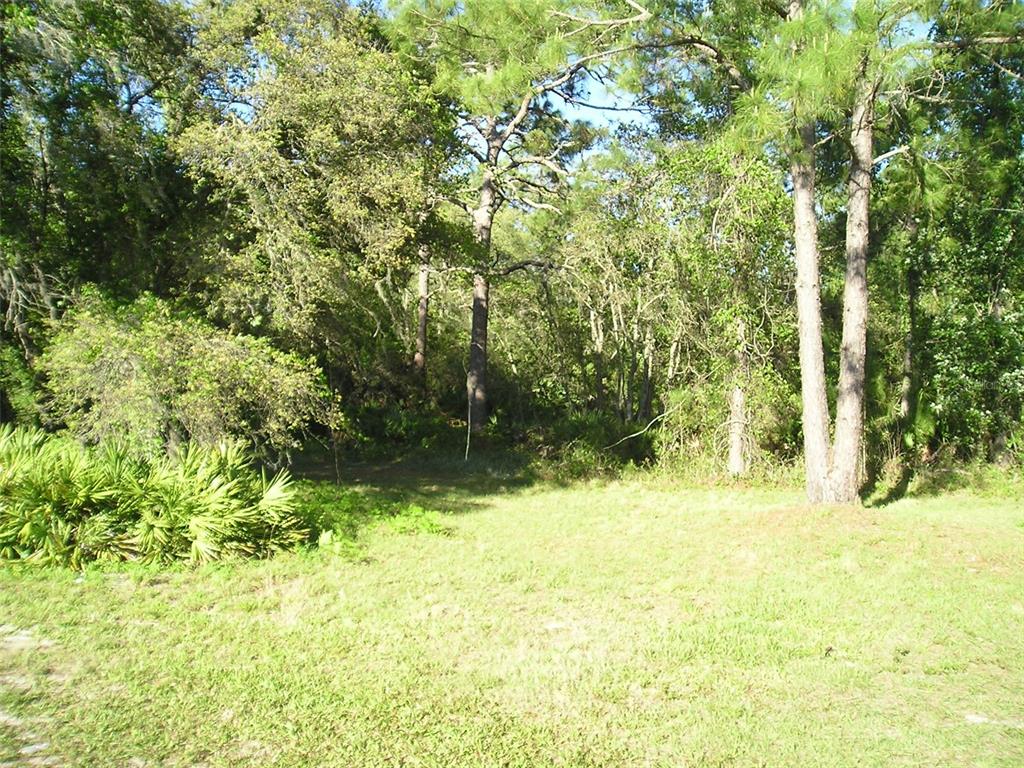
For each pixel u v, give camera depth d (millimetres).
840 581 8258
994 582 8242
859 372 12500
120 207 13281
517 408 26156
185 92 13539
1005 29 12266
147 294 11656
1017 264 16297
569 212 20312
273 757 4328
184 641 6082
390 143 14273
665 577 8516
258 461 15836
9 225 12242
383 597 7500
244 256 12602
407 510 12461
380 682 5375
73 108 12719
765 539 10273
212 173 13023
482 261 18578
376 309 16219
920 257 17234
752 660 5922
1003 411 16969
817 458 12297
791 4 11680
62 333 10766
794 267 16609
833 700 5234
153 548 8375
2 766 4109
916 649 6211
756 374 16672
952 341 16750
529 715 4957
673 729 4773
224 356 10422
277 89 13031
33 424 12055
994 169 15344
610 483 17797
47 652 5746
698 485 17359
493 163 22312
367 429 21828
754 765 4371
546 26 11938
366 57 14211
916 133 14984
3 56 11953
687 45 13000
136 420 9758
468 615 7020
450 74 15039
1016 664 5918
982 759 4434
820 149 15922
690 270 16844
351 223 13258
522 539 10789
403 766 4277
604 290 19797
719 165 15906
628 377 24672
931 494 15523
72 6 12305
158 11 13500
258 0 13930
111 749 4344
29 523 8125
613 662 5863
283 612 6898
